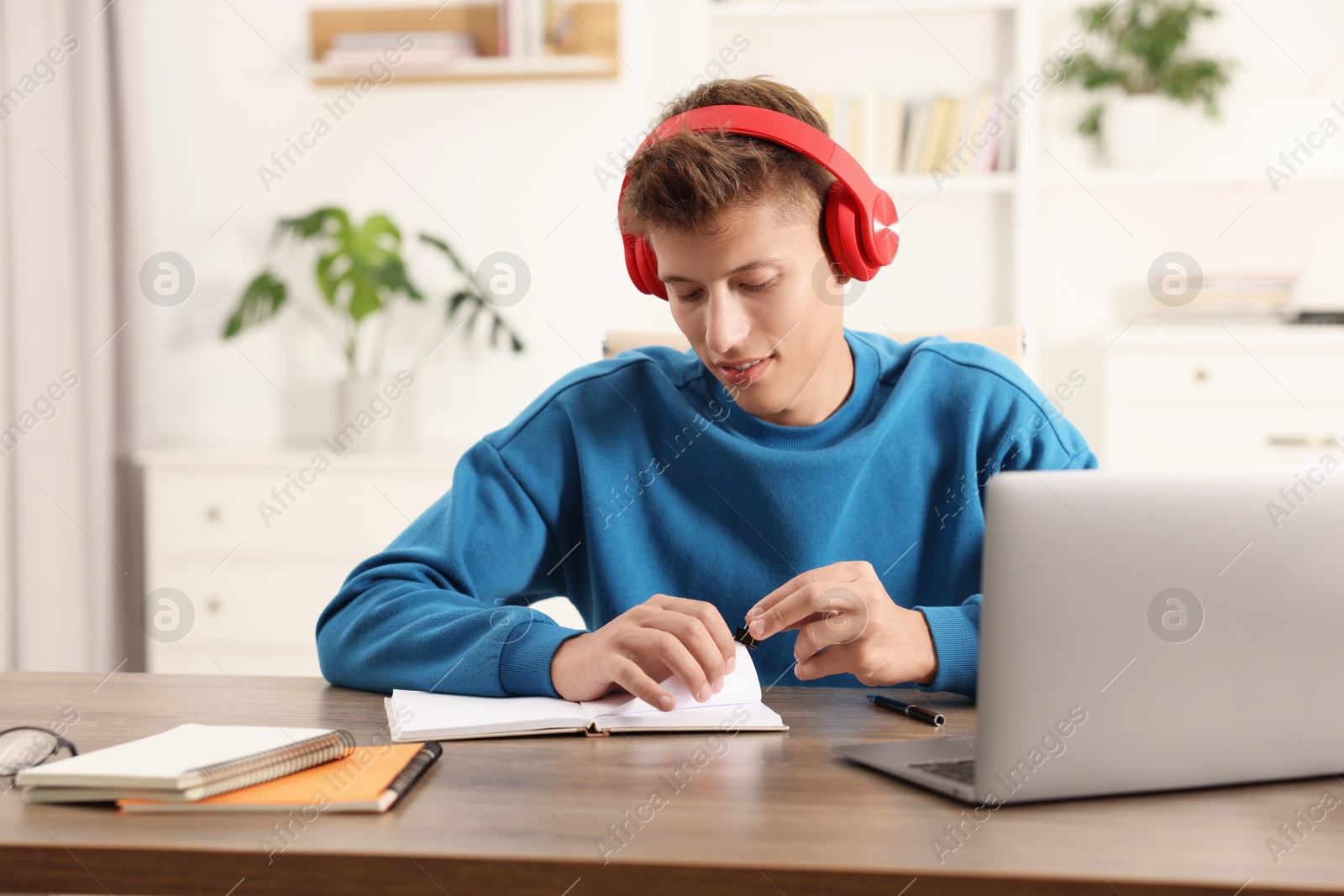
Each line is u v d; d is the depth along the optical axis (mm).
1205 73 2654
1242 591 605
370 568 1024
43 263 2312
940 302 2807
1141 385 2553
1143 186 2746
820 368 1076
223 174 2799
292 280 2811
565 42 2680
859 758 674
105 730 762
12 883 535
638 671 768
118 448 2621
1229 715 609
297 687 921
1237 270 2748
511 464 1137
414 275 2777
